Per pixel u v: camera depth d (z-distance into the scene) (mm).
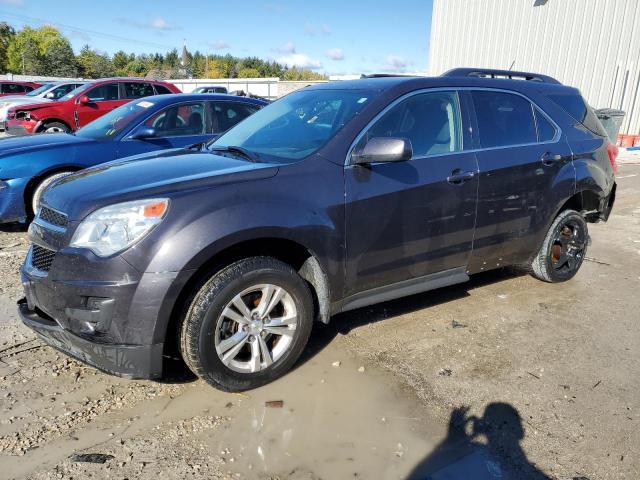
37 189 5988
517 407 2945
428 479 2406
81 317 2680
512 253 4254
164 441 2635
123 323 2645
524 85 4367
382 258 3422
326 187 3127
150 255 2627
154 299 2623
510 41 19109
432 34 22219
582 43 17000
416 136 3609
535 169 4156
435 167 3590
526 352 3568
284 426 2766
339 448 2605
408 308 4262
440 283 3842
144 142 6414
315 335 3764
